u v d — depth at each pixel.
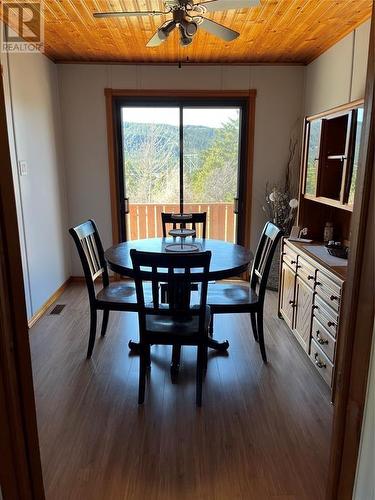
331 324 2.31
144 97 4.36
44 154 3.84
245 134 4.50
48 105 3.98
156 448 1.94
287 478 1.76
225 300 2.78
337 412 1.08
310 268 2.69
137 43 3.58
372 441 0.94
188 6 2.28
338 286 2.20
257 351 2.97
